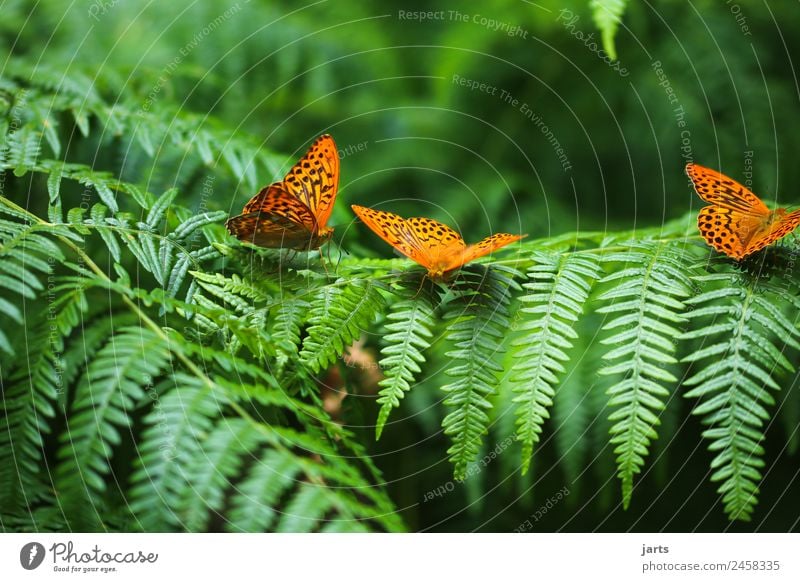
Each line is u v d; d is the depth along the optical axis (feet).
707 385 1.99
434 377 2.39
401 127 3.18
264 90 2.92
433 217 2.95
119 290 2.00
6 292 2.09
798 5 3.03
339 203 2.52
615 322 2.05
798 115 2.84
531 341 2.05
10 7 2.65
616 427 1.98
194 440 1.90
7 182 2.20
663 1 3.14
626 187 3.09
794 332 2.03
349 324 2.07
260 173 2.45
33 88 2.42
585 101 3.23
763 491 2.44
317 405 2.04
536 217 2.99
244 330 2.03
